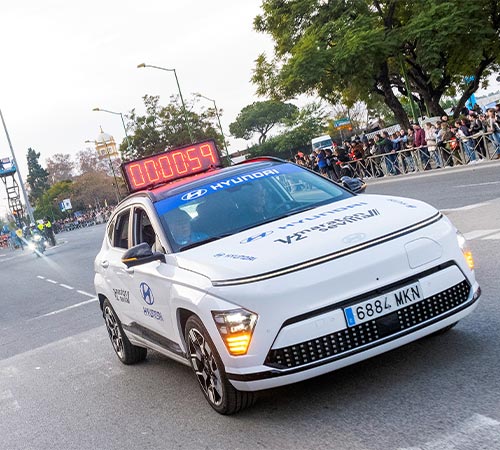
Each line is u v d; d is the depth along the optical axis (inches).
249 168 251.3
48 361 358.3
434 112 1485.0
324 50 1290.6
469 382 178.9
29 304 670.5
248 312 171.8
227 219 221.6
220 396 193.2
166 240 219.8
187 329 198.5
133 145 2965.1
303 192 233.3
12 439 233.9
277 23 1465.3
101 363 319.3
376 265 174.4
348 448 157.6
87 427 226.4
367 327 171.9
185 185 244.7
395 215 192.7
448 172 924.6
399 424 163.8
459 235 193.6
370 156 1157.1
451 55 1288.1
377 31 1244.5
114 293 271.1
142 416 222.2
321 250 177.9
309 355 169.5
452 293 182.5
